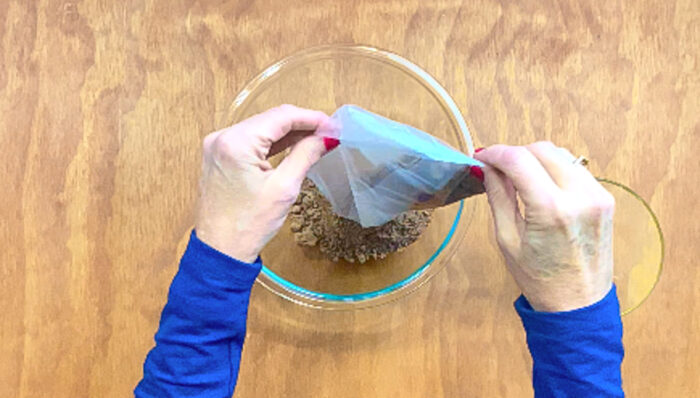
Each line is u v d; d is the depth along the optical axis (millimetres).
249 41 722
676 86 723
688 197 723
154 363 596
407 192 635
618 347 590
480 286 725
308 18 726
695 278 724
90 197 718
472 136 722
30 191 716
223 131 581
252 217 569
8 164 716
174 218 719
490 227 728
